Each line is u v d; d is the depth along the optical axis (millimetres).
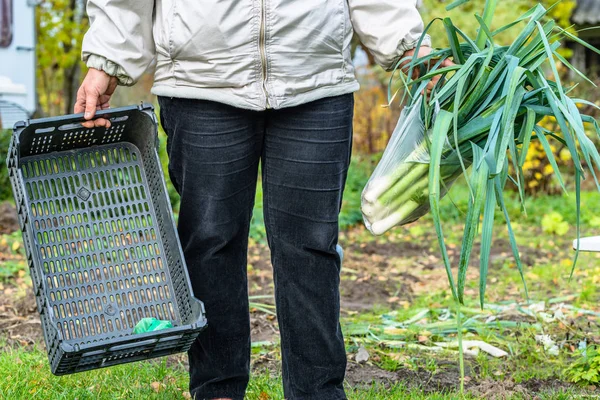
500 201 2949
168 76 3195
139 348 3016
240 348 3455
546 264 8477
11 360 4473
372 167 14836
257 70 3070
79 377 4195
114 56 3156
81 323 3240
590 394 4238
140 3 3166
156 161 3318
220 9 3020
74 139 3375
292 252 3275
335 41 3148
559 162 13734
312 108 3158
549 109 3076
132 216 3398
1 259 8031
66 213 3330
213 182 3195
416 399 3977
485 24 3283
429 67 3420
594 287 6898
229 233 3270
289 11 3039
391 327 5668
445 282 7750
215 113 3145
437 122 2945
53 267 3268
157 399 3830
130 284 3328
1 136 11695
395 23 3209
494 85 3199
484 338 5305
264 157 3277
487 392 4172
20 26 11055
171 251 3289
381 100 16578
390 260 9055
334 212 3268
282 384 3840
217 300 3340
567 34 3209
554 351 4891
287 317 3344
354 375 4547
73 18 14805
